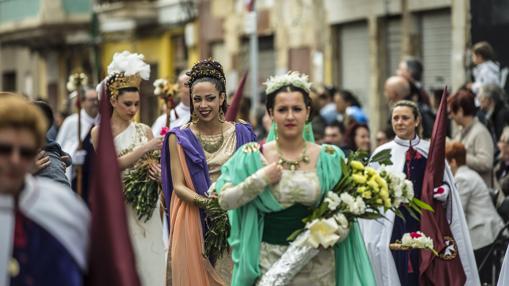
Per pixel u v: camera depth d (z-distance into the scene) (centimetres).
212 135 1355
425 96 2048
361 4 3070
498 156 1886
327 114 2295
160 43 4512
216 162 1345
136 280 732
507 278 1380
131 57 1441
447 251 1423
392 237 1432
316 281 1068
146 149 1400
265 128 2169
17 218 719
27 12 5141
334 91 2567
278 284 1050
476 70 2078
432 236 1414
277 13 3525
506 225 1612
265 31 3603
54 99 5381
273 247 1069
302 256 1045
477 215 1648
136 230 1430
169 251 1351
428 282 1430
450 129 2086
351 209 1046
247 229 1070
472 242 1644
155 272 1440
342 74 3231
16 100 717
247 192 1045
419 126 1463
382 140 1952
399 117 1452
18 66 5875
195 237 1332
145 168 1426
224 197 1055
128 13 4478
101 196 741
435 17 2820
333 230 1040
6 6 5350
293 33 3434
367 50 3089
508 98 2169
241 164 1070
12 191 719
